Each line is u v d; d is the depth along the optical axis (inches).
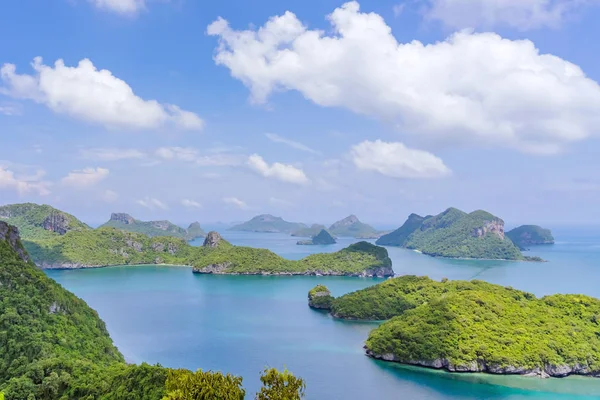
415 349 6476.4
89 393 4234.7
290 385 2215.8
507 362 6082.7
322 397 5398.6
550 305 7445.9
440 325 6766.7
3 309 5319.9
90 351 5531.5
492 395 5433.1
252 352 7111.2
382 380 5910.4
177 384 2326.5
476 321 6860.2
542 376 6008.9
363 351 7145.7
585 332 6579.7
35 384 4365.2
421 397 5388.8
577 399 5329.7
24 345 4899.1
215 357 6875.0
